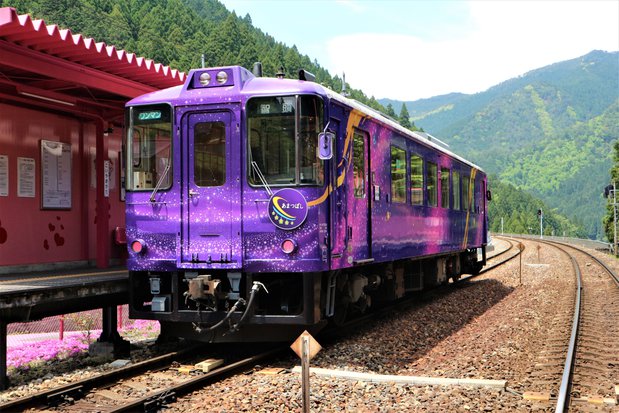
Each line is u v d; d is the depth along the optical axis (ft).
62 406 20.58
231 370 24.93
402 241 39.37
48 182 36.65
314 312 26.55
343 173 29.43
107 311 30.19
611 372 26.21
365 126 32.73
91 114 38.42
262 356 27.40
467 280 68.64
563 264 89.66
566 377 23.41
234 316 26.84
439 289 58.54
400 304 46.44
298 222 26.35
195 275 27.68
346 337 33.35
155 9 582.35
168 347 30.86
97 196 38.93
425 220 44.91
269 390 22.11
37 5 425.28
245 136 27.09
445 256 55.93
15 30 27.02
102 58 31.89
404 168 40.04
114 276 31.78
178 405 20.52
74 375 25.29
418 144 43.32
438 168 48.98
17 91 32.22
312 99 26.73
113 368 26.63
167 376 24.70
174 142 27.94
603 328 36.91
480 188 69.26
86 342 34.06
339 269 29.40
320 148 26.07
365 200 32.83
